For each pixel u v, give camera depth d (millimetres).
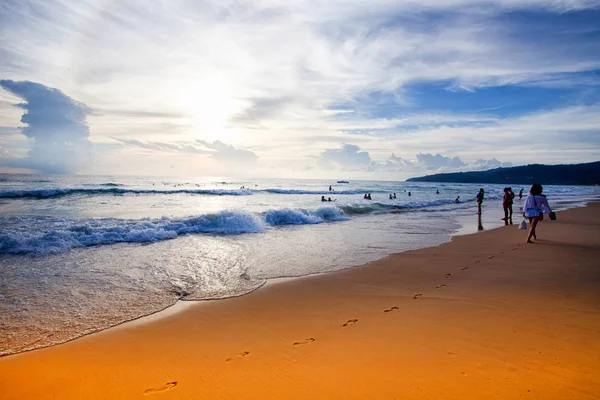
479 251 8953
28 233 9422
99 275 6691
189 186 56156
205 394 2854
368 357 3314
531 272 6508
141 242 10320
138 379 3141
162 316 4742
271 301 5309
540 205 9945
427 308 4703
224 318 4633
